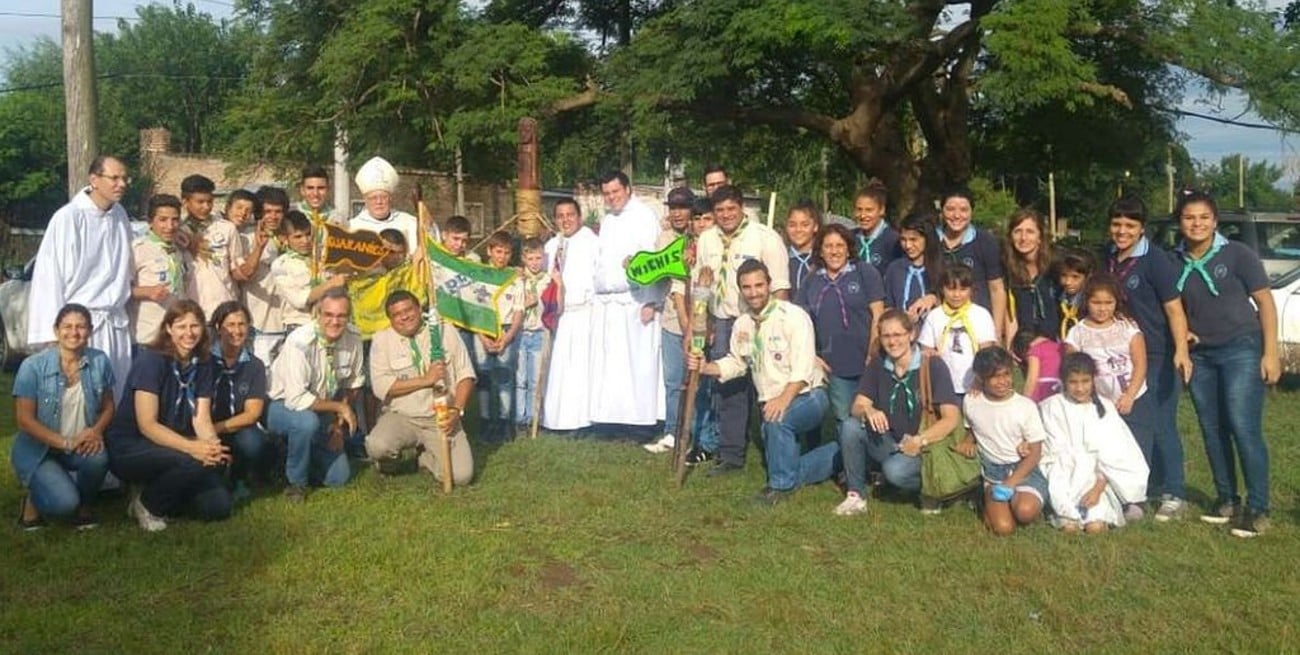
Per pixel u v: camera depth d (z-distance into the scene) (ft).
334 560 19.12
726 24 57.88
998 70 56.18
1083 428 21.16
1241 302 21.04
